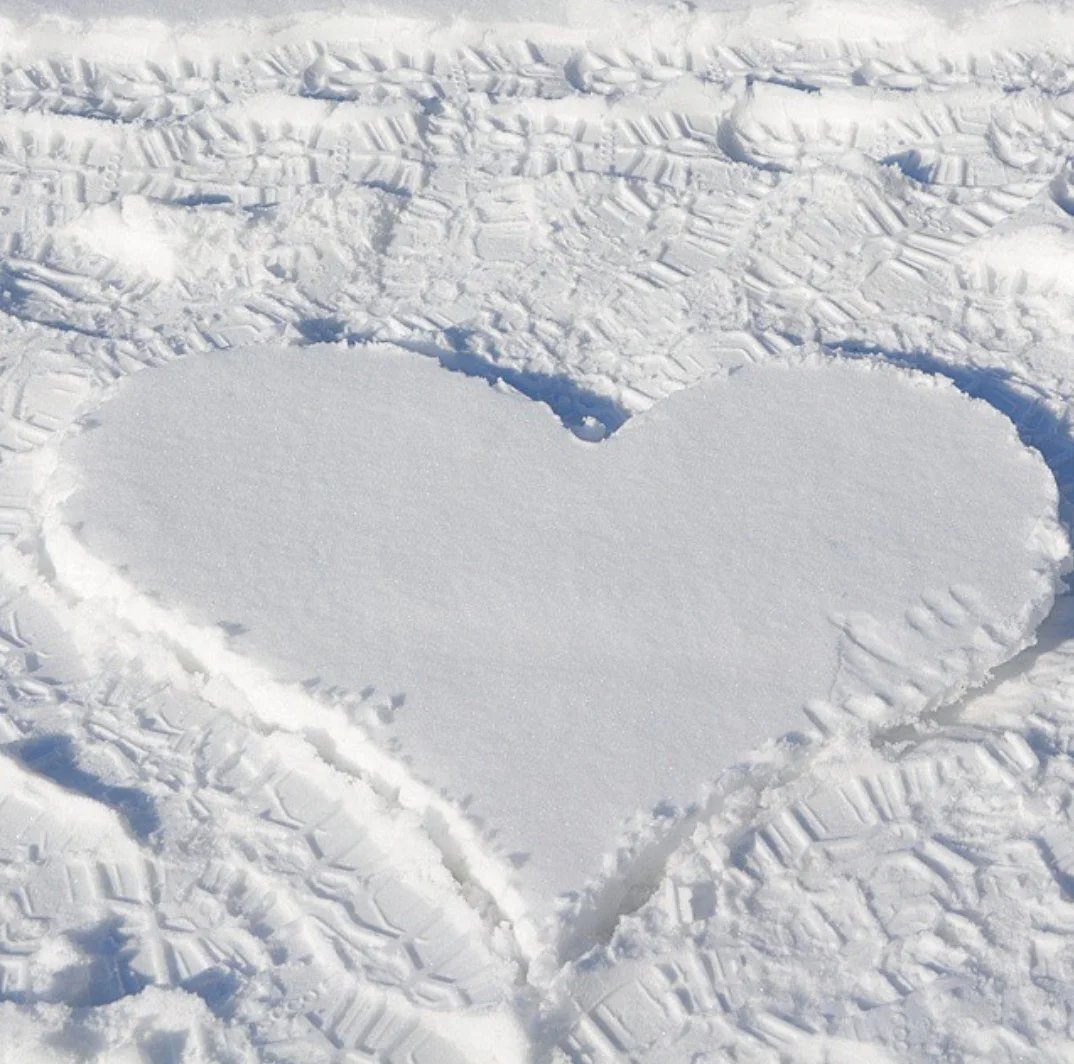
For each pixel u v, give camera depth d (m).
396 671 4.10
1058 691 4.07
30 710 4.21
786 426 4.70
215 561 4.41
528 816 3.76
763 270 5.48
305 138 6.20
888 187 5.71
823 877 3.68
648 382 5.06
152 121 6.34
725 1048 3.38
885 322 5.22
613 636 4.15
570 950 3.56
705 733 3.92
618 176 5.91
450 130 6.23
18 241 5.86
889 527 4.38
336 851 3.81
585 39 6.64
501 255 5.62
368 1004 3.51
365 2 6.70
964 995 3.41
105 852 3.85
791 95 6.23
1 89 6.59
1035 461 4.54
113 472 4.68
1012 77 6.35
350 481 4.62
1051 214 5.44
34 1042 3.39
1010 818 3.76
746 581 4.26
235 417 4.85
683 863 3.71
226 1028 3.47
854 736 3.92
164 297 5.55
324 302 5.45
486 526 4.46
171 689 4.23
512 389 4.89
